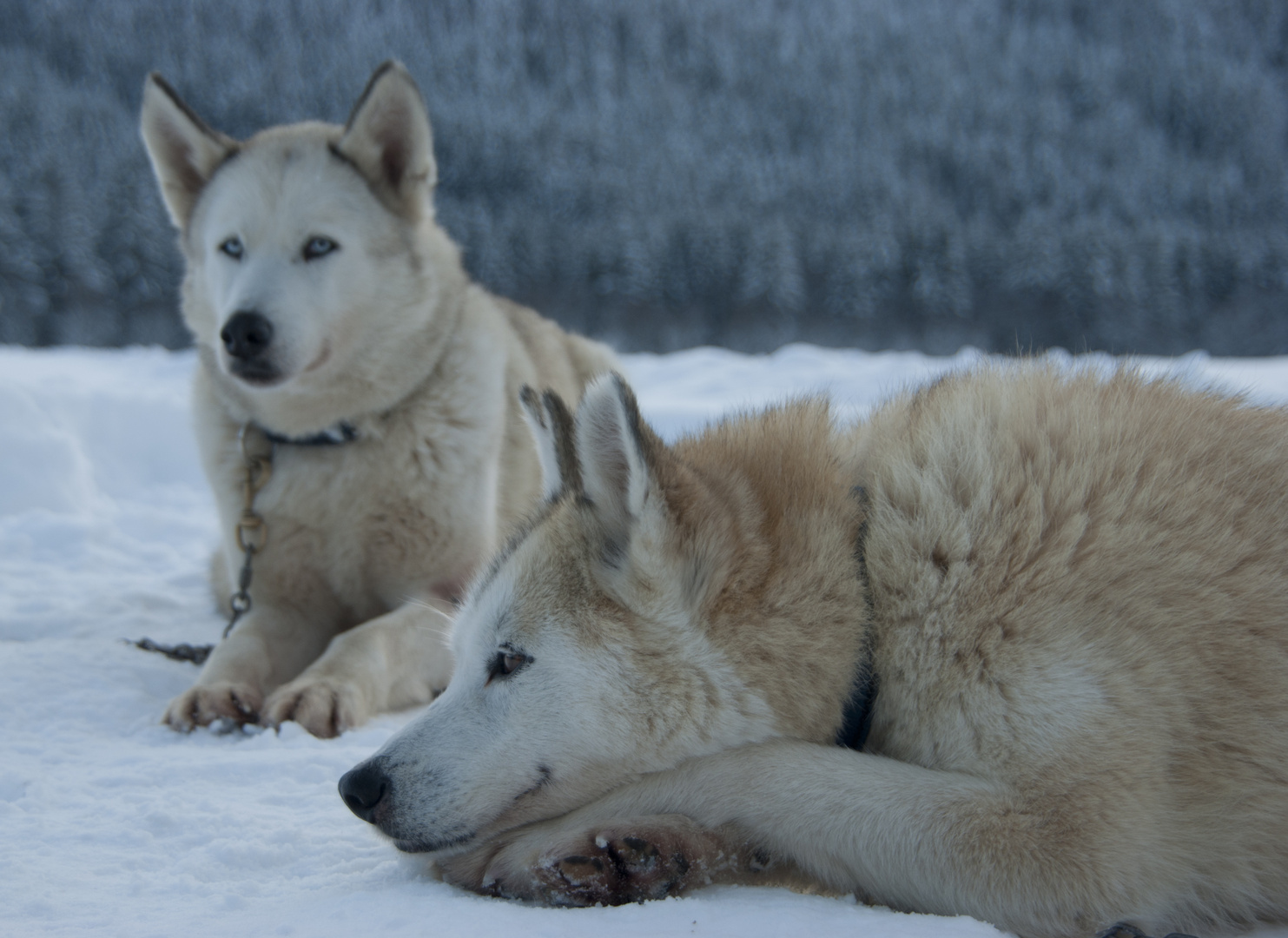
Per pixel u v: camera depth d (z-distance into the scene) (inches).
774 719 72.9
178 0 2608.3
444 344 155.9
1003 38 3998.5
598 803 73.6
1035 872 63.6
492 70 3390.7
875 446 85.6
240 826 82.8
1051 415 77.5
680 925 58.3
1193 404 83.7
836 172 2770.7
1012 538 71.5
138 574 227.1
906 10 4284.0
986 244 1662.2
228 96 2519.7
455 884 73.5
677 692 72.6
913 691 73.1
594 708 73.4
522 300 1605.6
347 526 149.6
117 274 1208.8
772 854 70.6
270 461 150.6
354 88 2628.0
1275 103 3248.0
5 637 168.7
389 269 153.1
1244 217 2549.2
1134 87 3351.4
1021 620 69.3
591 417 74.0
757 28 4028.1
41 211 1218.0
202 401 159.2
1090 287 1561.3
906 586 74.2
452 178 2273.6
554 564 76.9
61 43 2405.3
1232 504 73.9
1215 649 68.6
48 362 472.4
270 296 142.6
